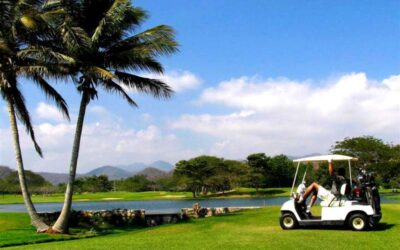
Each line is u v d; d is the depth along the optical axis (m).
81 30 19.75
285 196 84.50
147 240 13.41
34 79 21.91
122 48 22.02
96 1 21.61
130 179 132.25
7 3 20.08
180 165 94.75
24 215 24.72
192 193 102.69
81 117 21.64
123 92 23.20
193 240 12.84
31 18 19.09
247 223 17.20
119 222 24.98
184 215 28.06
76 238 19.38
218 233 14.37
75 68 21.42
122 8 20.45
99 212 24.77
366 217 13.18
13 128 21.31
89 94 21.62
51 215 23.39
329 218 13.57
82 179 128.25
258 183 94.56
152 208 51.53
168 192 113.31
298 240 11.77
